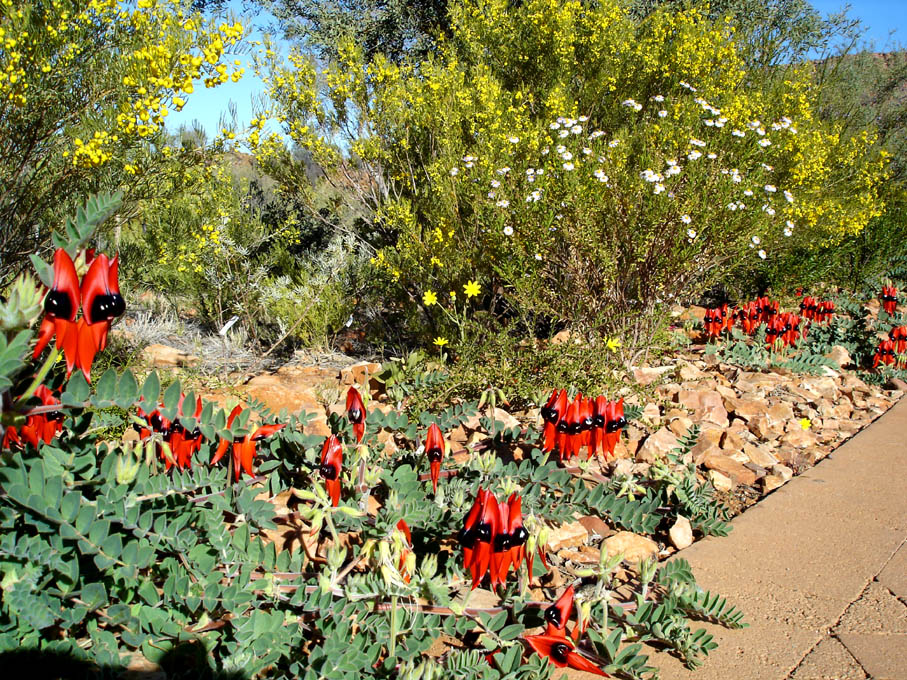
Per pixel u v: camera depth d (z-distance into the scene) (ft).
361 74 22.90
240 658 6.25
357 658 6.31
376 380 16.76
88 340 5.89
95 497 6.84
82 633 6.72
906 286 31.32
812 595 8.95
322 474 7.94
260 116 17.03
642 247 17.31
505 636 7.34
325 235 27.86
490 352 16.35
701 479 12.94
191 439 7.79
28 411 5.88
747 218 17.90
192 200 20.58
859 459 13.76
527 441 12.24
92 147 13.88
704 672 7.52
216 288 22.39
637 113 25.29
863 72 43.32
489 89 22.31
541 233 17.38
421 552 9.18
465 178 19.58
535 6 25.79
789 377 18.80
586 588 8.25
